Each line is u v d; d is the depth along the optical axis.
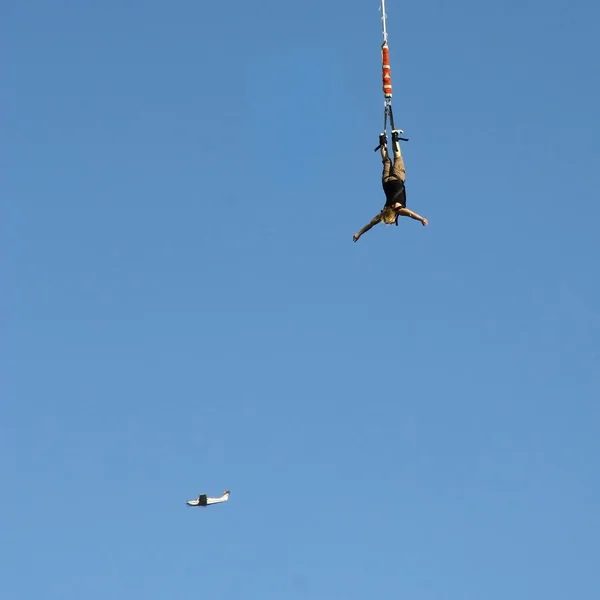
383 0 60.66
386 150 59.75
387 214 58.69
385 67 60.09
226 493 71.19
